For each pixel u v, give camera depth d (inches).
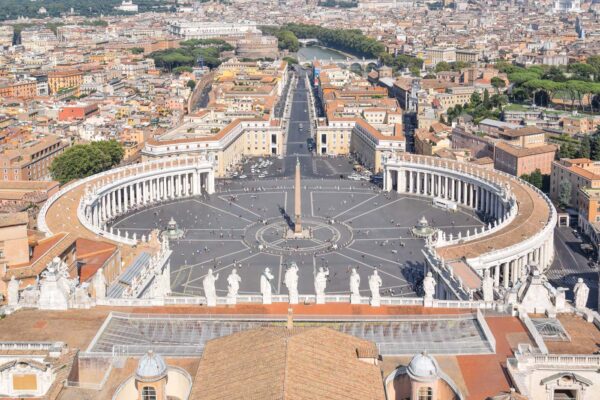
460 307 6471.5
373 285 6540.4
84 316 6166.3
